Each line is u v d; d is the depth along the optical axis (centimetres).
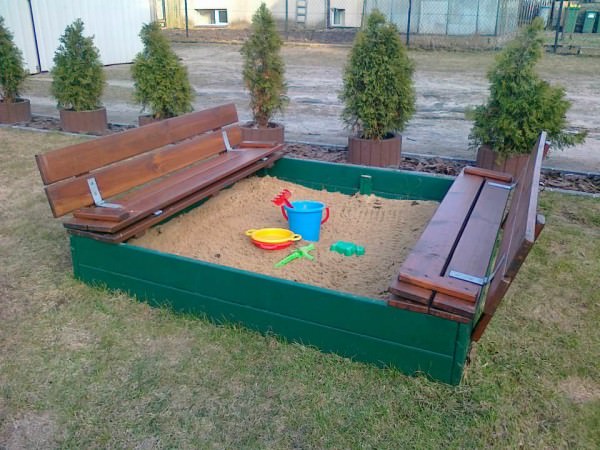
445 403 275
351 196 543
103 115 872
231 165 504
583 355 316
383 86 642
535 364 306
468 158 734
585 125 945
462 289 279
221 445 253
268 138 710
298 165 567
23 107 929
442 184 512
